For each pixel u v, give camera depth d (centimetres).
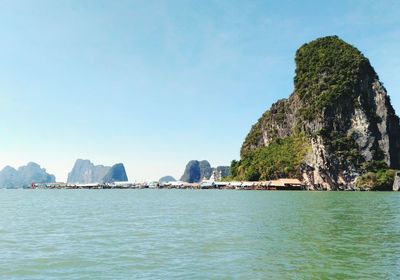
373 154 18175
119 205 8350
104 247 2989
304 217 5038
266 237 3384
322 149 17925
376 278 2094
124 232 3806
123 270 2277
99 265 2400
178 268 2306
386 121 18762
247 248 2888
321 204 7631
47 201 10631
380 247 2911
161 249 2878
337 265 2361
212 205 7781
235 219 4894
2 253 2789
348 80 19675
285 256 2603
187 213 5938
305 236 3431
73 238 3456
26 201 10750
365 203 7912
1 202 10169
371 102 19488
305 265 2364
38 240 3369
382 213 5584
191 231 3819
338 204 7619
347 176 17500
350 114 19062
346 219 4775
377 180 16888
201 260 2503
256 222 4503
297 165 19350
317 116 19725
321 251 2766
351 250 2797
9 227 4291
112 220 4997
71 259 2572
